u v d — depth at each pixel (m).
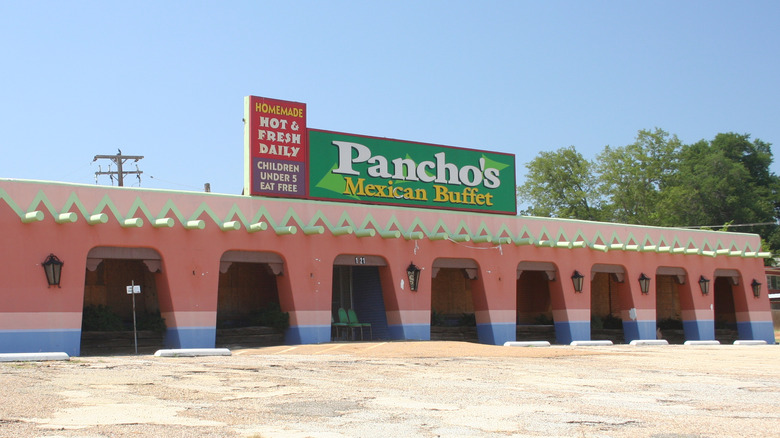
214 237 25.16
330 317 27.33
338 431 9.55
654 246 35.34
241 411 11.06
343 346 24.09
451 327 32.09
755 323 40.09
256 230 25.66
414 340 28.39
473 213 31.67
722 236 39.97
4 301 21.28
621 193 68.19
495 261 31.48
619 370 18.17
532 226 33.09
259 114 27.36
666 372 17.83
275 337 27.30
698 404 12.27
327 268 27.44
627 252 35.56
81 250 22.62
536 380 15.76
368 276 30.52
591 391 13.93
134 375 15.43
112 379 14.68
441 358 20.94
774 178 77.56
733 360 21.59
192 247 24.69
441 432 9.56
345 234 27.69
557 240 33.69
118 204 23.48
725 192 72.19
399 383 14.87
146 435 9.04
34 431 9.20
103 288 26.69
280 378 15.35
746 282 40.16
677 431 9.66
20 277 21.58
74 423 9.80
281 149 27.62
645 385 14.99
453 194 31.89
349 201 29.03
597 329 36.34
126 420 10.08
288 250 26.66
